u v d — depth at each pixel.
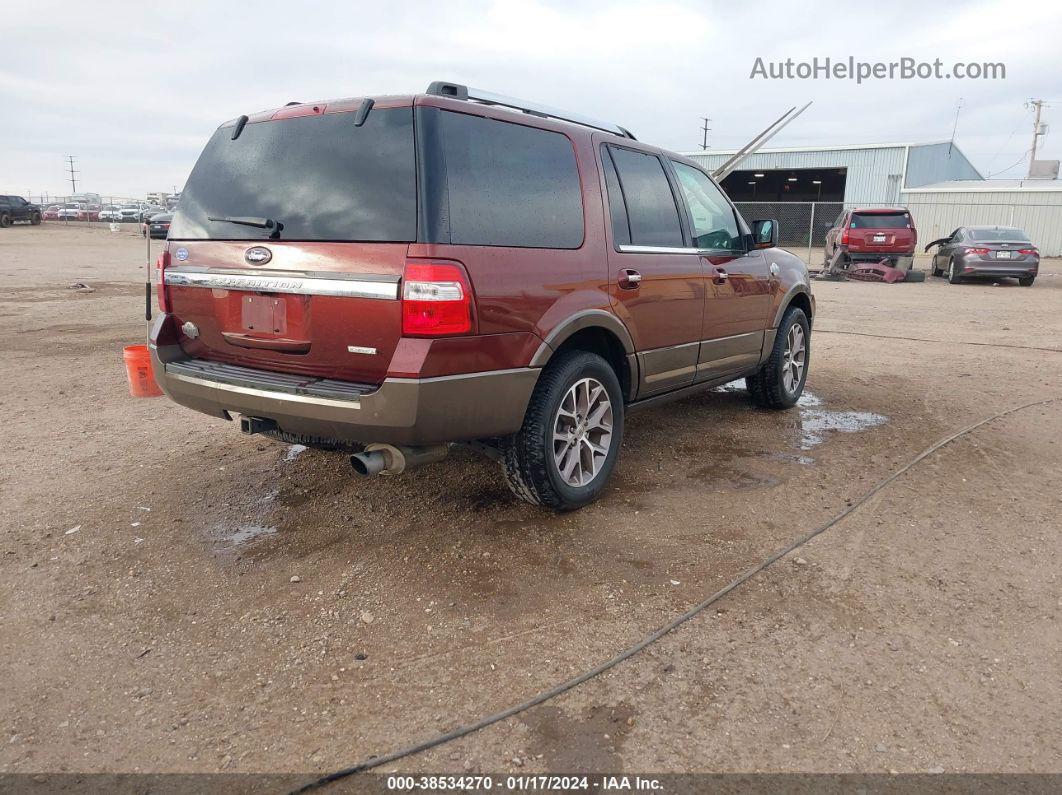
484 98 3.58
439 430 3.10
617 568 3.30
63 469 4.52
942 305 13.53
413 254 2.94
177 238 3.71
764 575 3.24
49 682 2.56
